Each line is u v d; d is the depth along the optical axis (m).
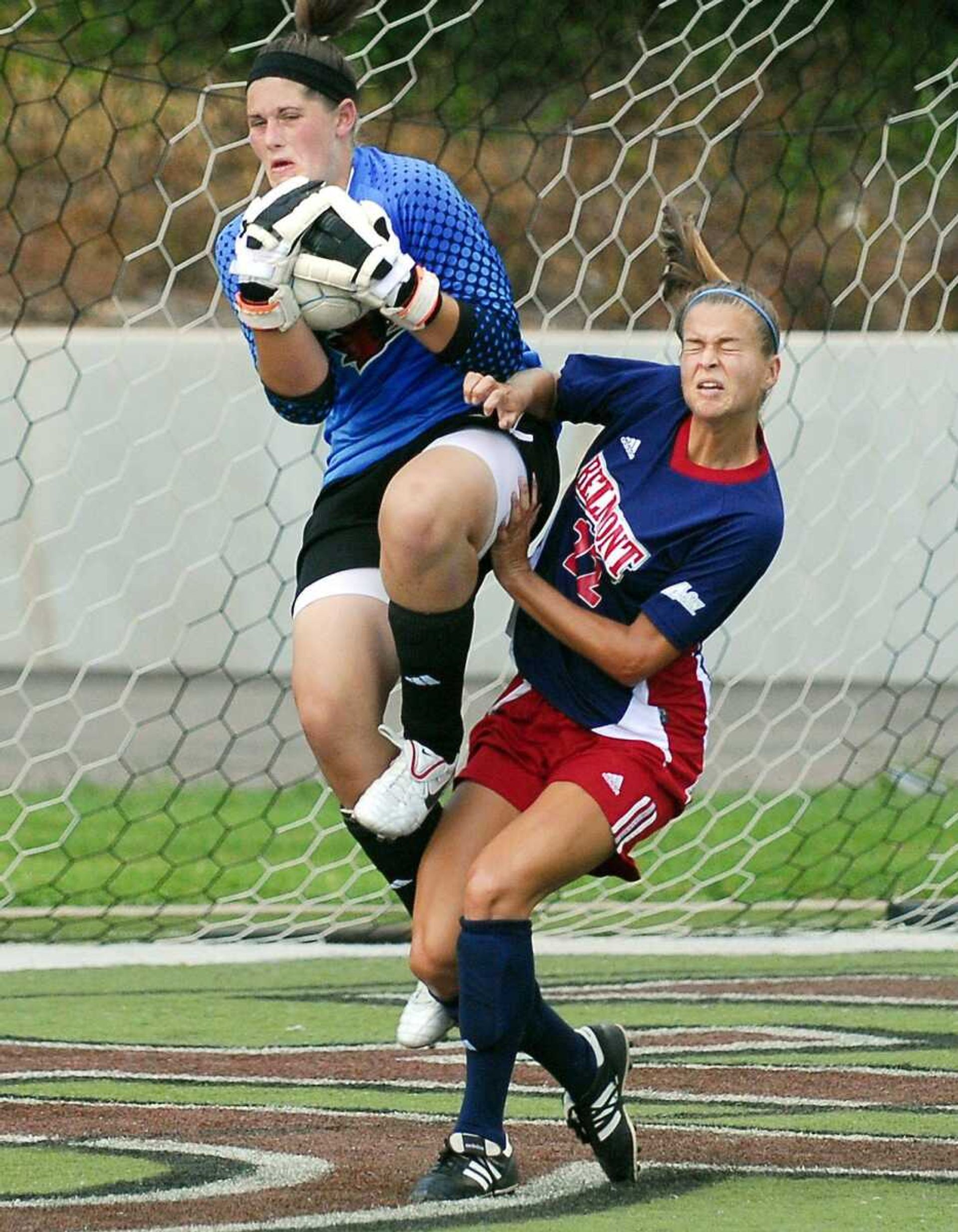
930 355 32.75
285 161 11.73
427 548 11.04
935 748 29.80
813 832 25.59
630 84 40.09
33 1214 10.66
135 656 32.19
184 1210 10.76
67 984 18.73
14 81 38.50
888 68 40.31
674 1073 15.04
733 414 11.47
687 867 24.78
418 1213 10.77
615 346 32.50
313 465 32.66
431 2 24.94
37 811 26.23
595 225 39.59
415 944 11.47
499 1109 11.24
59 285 32.34
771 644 31.91
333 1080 14.70
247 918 21.80
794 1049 16.00
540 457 12.22
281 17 38.94
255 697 31.56
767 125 40.12
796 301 39.72
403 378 11.99
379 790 11.42
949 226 32.84
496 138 39.22
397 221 11.70
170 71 38.69
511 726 12.00
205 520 32.44
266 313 11.24
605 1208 10.98
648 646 11.41
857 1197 11.29
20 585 32.12
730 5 40.25
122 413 32.53
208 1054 15.70
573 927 22.00
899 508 32.50
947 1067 15.30
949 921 22.33
